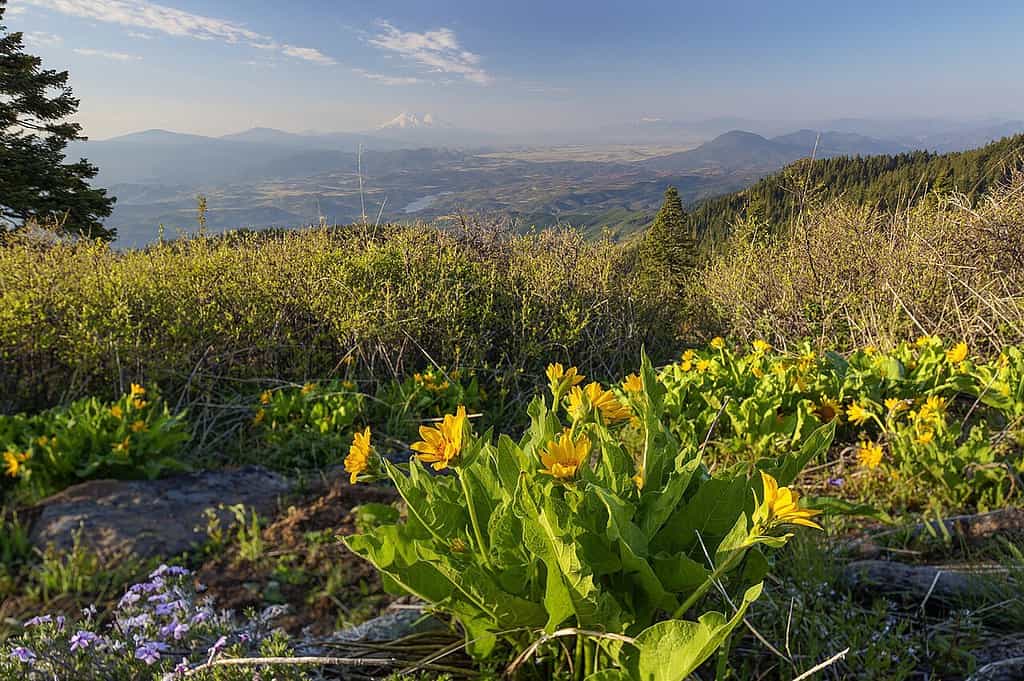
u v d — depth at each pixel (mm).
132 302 6211
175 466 4121
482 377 6762
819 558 2490
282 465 4676
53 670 2020
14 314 5508
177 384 5734
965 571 2490
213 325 6043
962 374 4703
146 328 6074
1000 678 1878
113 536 3252
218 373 5965
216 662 1846
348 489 3816
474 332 7113
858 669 1970
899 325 6340
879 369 5082
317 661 1812
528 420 6090
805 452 2041
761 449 4152
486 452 2188
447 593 1981
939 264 6367
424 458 1830
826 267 7707
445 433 1849
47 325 5621
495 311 7434
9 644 2199
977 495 3389
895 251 7289
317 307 6660
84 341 5344
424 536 2098
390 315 6422
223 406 5301
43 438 3908
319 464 4777
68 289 6262
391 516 2467
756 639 2152
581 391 2219
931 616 2295
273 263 7582
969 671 1945
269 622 2557
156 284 6605
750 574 1982
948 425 4422
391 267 7574
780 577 2445
